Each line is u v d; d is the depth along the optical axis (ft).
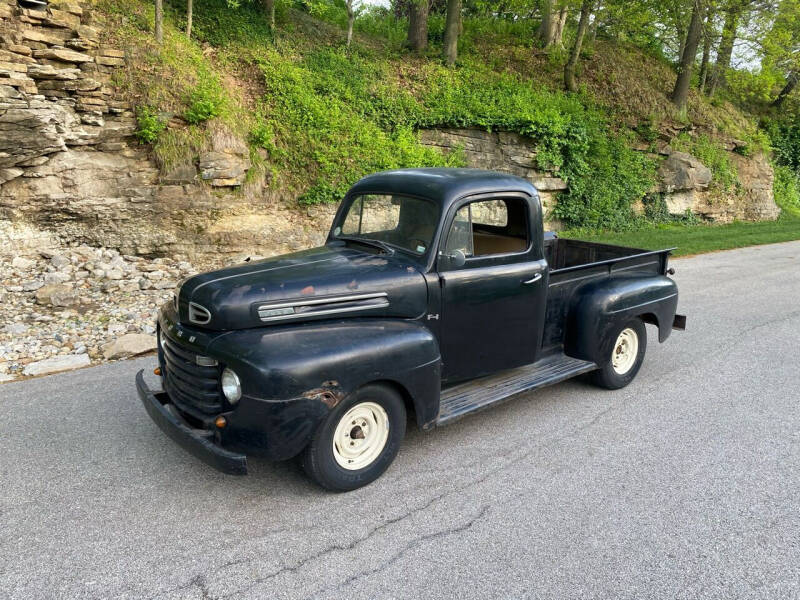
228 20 45.96
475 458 13.42
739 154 74.69
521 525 10.82
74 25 32.63
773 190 82.84
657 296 17.89
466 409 13.30
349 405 11.37
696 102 75.10
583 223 55.77
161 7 37.24
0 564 9.55
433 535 10.50
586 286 16.90
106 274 29.07
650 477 12.59
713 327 24.49
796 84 87.97
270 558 9.81
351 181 40.55
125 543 10.16
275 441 10.59
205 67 39.11
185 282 12.42
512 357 15.02
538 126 51.37
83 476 12.39
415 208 13.67
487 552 10.03
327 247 14.85
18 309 24.40
